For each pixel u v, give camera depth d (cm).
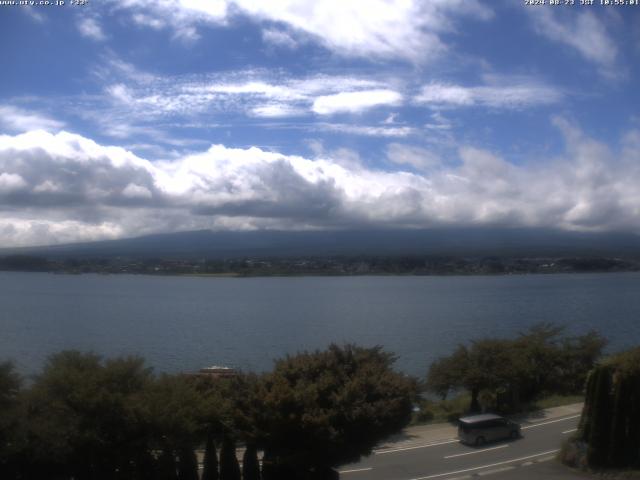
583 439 3038
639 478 2688
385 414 2592
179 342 10619
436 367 4841
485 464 3238
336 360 2864
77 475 2480
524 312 15738
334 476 2706
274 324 13675
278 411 2498
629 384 2825
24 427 2309
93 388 2462
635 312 15400
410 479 3017
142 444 2469
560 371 5378
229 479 2586
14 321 13838
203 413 2539
